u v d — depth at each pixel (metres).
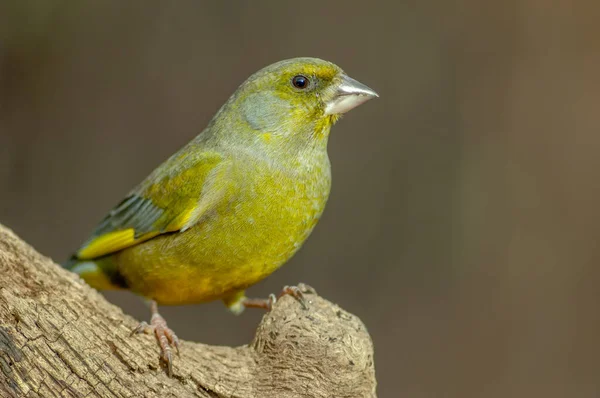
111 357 6.65
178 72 14.68
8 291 6.49
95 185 14.64
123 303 14.47
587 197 15.25
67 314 6.65
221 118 8.14
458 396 14.55
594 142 15.40
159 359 6.84
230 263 7.82
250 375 7.00
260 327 7.25
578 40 15.70
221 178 7.74
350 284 14.76
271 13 14.83
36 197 14.58
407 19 15.23
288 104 7.87
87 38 14.53
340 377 6.80
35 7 14.24
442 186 15.14
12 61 14.34
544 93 15.58
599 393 14.56
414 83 15.23
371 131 15.10
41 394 6.23
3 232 6.88
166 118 14.67
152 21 14.66
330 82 7.93
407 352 14.66
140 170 14.68
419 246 14.97
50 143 14.61
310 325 6.97
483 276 15.03
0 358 6.17
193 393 6.80
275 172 7.73
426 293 14.91
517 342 14.82
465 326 14.79
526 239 15.12
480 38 15.47
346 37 15.08
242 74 14.74
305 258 14.70
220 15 14.76
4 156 14.49
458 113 15.34
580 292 14.93
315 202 7.92
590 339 14.81
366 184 14.98
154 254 8.06
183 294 8.22
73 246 14.51
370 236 14.90
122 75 14.64
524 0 15.63
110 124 14.67
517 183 15.30
